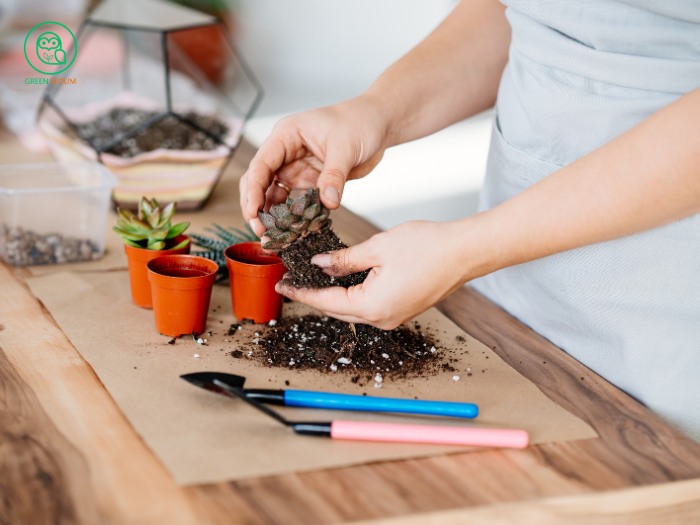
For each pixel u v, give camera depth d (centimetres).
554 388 85
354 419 77
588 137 89
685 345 86
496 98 107
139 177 118
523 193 78
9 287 99
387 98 99
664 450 76
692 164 72
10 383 80
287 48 418
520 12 92
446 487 70
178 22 133
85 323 91
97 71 134
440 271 79
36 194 104
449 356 89
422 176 263
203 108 131
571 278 90
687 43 83
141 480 69
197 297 88
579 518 70
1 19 166
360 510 67
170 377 82
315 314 96
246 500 68
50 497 67
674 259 85
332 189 87
